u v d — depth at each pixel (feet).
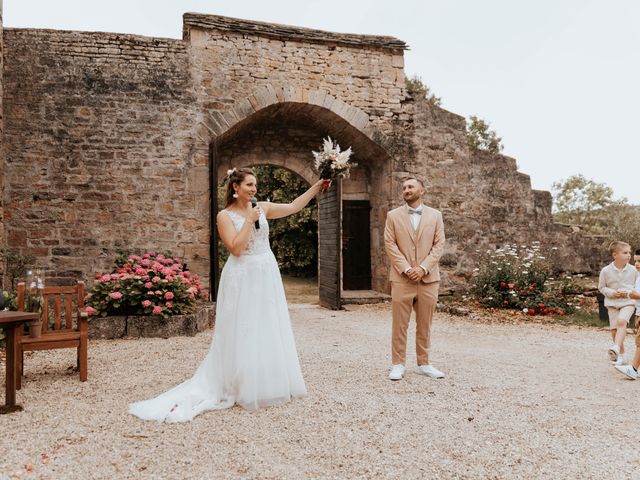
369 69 34.42
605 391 13.23
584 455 8.95
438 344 20.29
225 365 11.67
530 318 26.91
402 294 14.17
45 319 15.20
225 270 12.01
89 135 29.43
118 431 9.94
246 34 31.83
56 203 29.04
